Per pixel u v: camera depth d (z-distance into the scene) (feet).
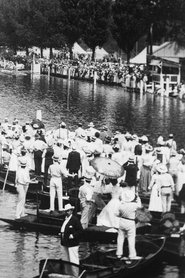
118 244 161.27
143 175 217.15
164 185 192.34
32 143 247.50
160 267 165.17
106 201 201.77
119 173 182.29
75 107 503.61
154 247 164.55
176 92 593.01
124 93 621.31
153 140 358.23
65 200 206.80
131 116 458.09
